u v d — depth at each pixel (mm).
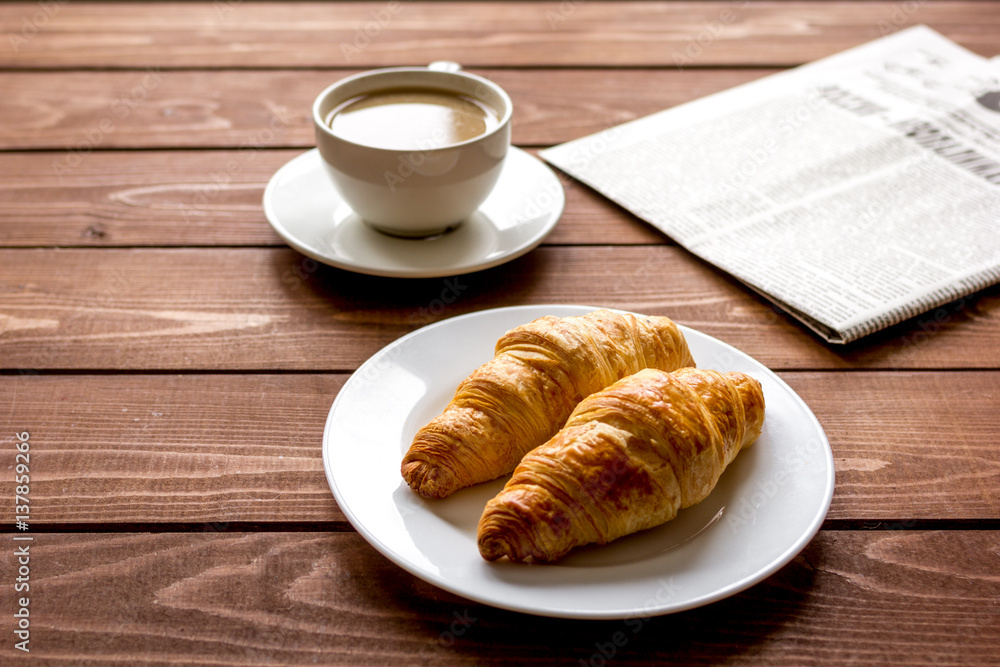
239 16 932
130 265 651
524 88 799
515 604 461
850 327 589
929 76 798
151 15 936
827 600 491
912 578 498
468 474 510
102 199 699
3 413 564
